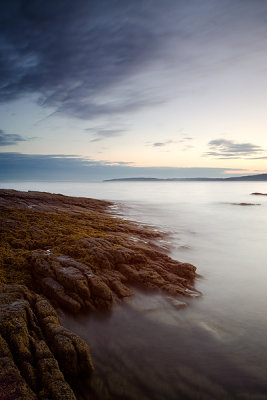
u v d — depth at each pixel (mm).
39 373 6820
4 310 8359
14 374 6285
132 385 8203
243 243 27359
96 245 16875
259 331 11352
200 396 7957
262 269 19375
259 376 8781
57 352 7812
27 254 14836
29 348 7457
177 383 8375
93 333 10516
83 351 8086
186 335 10828
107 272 14227
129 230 25938
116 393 7902
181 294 13719
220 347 10180
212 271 18734
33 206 33250
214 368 9070
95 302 11562
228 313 12781
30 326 8422
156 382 8375
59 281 12203
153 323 11461
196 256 22094
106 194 112000
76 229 21688
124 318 11602
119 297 12602
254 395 8047
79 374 8016
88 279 12156
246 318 12391
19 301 9234
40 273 13008
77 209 39281
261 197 92812
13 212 26078
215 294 14820
